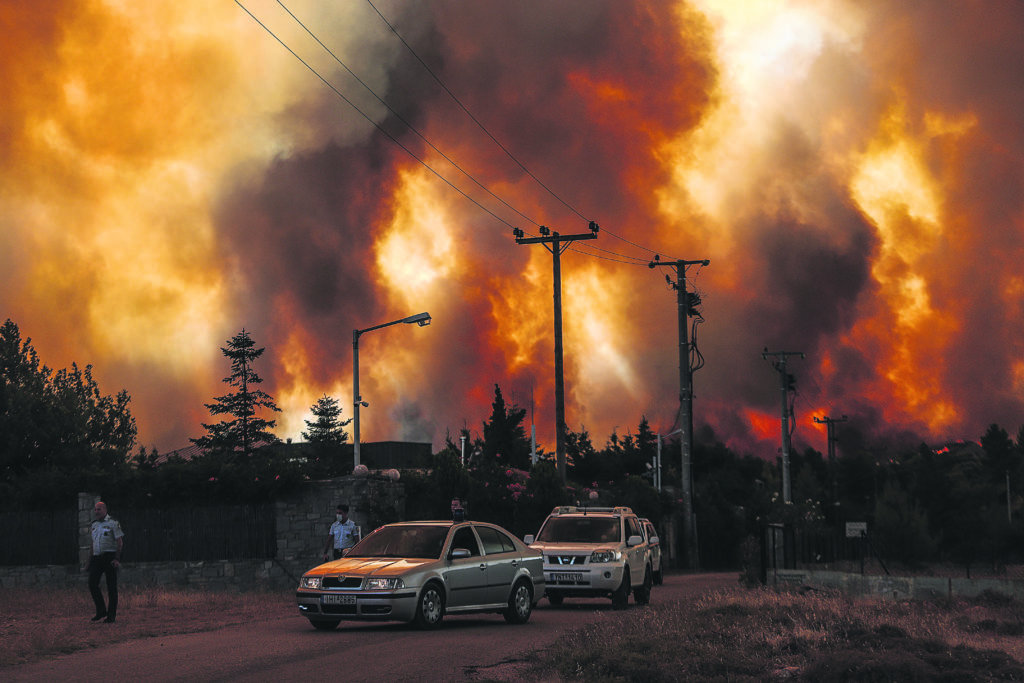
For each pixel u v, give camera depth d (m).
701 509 57.72
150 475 31.03
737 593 25.28
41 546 32.06
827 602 20.06
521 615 18.52
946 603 20.55
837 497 88.62
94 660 13.01
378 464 67.81
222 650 13.88
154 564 30.52
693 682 10.37
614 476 75.94
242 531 30.39
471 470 35.25
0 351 48.38
